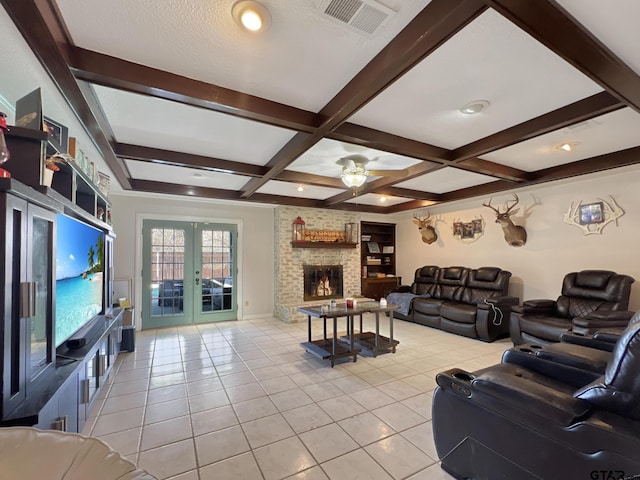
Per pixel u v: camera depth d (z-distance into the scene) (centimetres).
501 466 149
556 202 464
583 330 329
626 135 283
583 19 138
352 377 319
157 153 315
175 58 172
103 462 76
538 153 334
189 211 561
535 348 235
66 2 132
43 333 169
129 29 149
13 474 71
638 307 379
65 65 157
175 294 550
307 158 348
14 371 137
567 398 133
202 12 139
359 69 184
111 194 500
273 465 185
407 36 150
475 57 172
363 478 174
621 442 113
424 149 297
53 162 189
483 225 570
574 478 124
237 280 604
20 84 180
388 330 528
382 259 783
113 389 289
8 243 131
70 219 223
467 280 550
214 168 345
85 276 259
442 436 178
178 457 192
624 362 124
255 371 335
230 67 181
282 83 198
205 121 254
